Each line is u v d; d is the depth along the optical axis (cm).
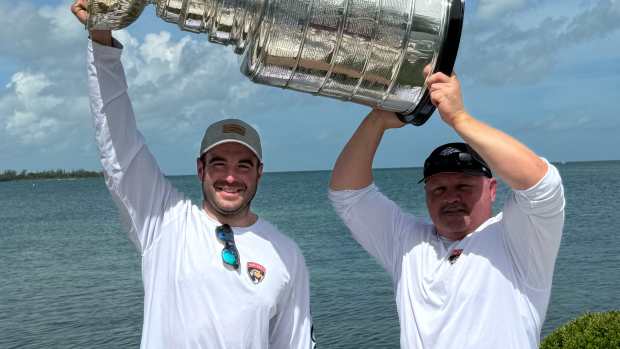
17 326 1397
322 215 4297
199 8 248
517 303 296
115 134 307
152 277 318
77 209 6400
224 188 328
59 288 1858
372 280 1788
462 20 256
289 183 12225
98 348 1202
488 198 332
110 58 298
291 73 258
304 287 339
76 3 275
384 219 356
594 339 563
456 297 300
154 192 325
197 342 302
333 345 1166
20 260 2606
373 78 261
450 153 323
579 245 2409
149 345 307
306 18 242
